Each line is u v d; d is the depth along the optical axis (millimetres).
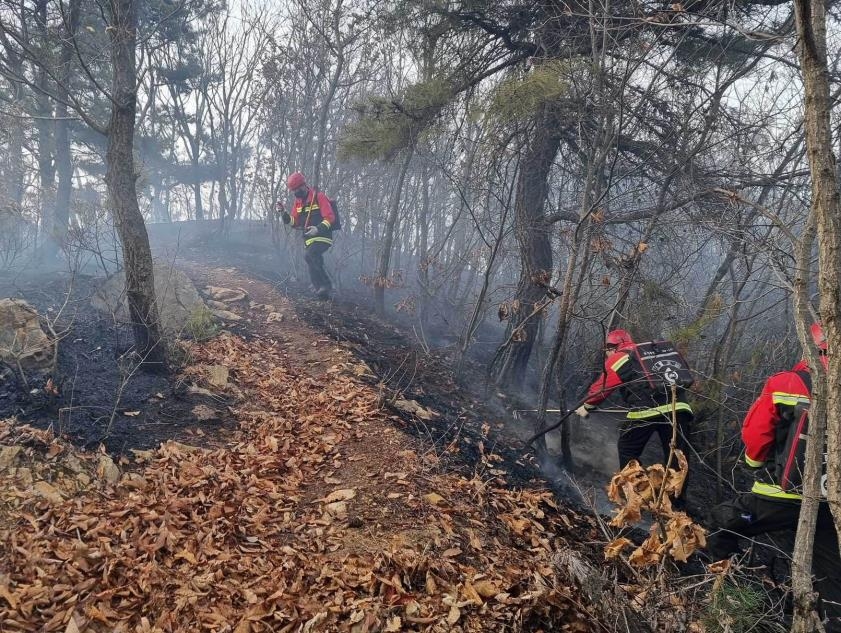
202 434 4102
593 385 4602
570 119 5730
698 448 5508
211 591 2713
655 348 4375
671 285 6000
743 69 5238
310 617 2627
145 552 2840
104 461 3428
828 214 2018
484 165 6430
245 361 5559
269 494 3561
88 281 6934
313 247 8227
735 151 4984
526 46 6699
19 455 3195
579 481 4953
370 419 4664
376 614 2627
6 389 3863
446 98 6805
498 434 5488
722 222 4699
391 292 10289
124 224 4527
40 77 8859
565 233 5734
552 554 3334
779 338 5906
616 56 4867
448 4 6578
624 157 5957
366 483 3783
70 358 4633
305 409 4789
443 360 7160
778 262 3783
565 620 2711
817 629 2359
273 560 2984
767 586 3523
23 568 2596
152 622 2508
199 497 3340
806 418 3133
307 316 7305
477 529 3512
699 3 4855
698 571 3654
